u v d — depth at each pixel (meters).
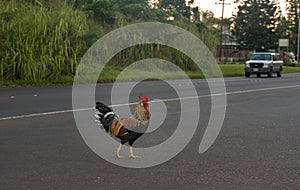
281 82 28.56
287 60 65.44
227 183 6.11
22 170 6.55
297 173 6.68
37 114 11.86
